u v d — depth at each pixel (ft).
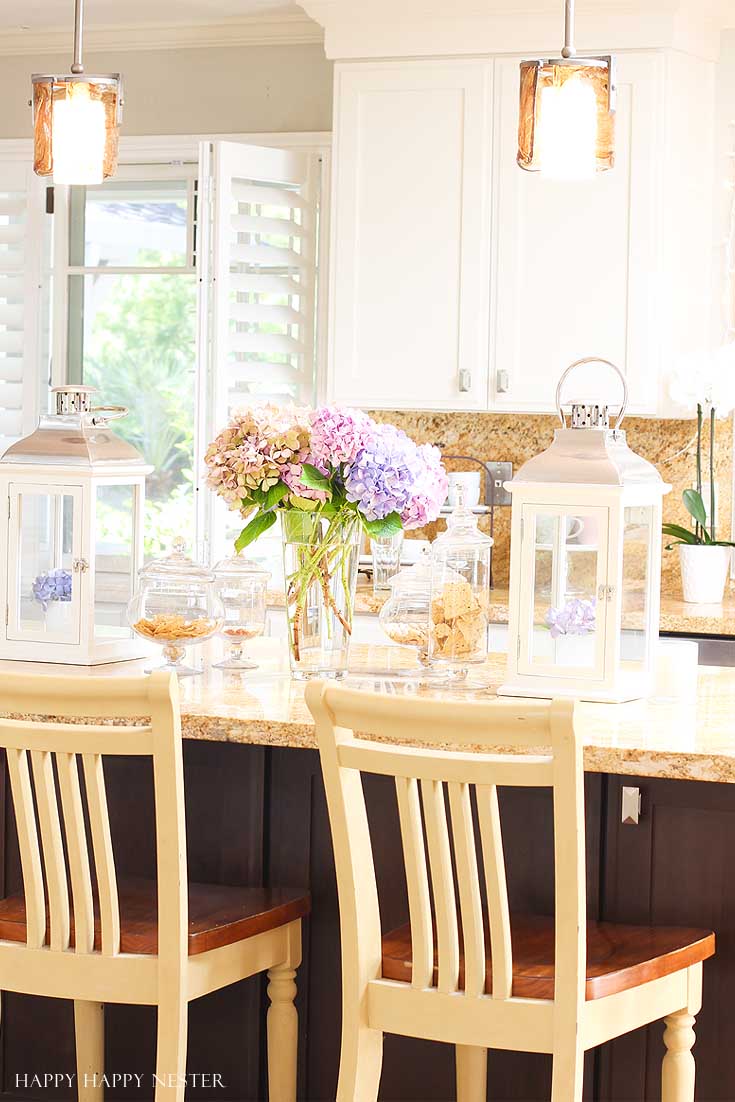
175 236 16.66
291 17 15.42
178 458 18.25
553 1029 6.16
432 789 6.22
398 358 14.55
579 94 7.68
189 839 8.33
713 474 14.42
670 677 9.06
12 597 8.92
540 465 8.01
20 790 6.82
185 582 8.59
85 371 17.70
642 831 7.54
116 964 6.82
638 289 13.78
